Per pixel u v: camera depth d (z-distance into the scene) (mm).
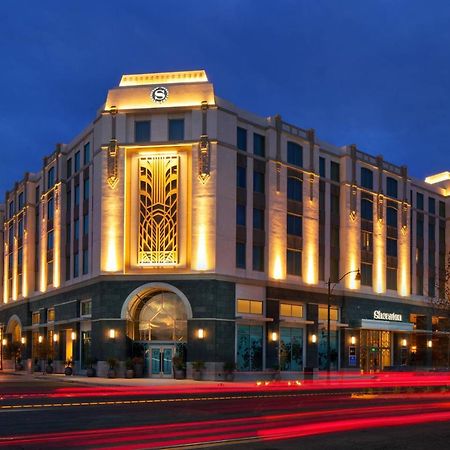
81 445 13516
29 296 62094
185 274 43469
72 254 51969
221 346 43031
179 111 45219
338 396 29891
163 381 40656
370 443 14320
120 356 43688
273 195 48000
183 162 44938
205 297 43125
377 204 57562
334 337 52750
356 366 53562
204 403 25094
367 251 56031
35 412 21000
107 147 45531
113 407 23031
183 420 18672
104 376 43781
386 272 58031
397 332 59031
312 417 19766
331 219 53469
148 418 19172
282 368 47625
